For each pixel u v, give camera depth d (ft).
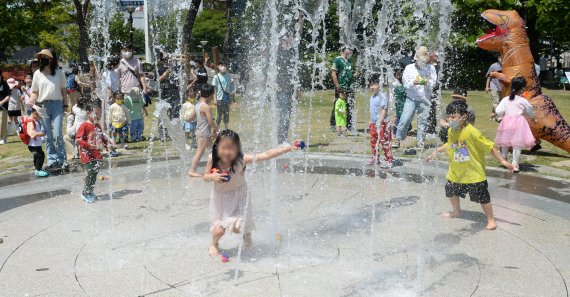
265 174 24.39
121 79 36.60
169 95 38.63
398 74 34.42
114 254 14.19
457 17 77.46
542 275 12.58
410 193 20.77
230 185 13.67
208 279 12.40
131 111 36.96
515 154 24.85
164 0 38.11
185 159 29.30
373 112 26.99
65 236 15.80
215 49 51.62
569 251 14.19
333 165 26.73
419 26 43.93
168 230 16.20
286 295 11.50
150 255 14.05
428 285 12.05
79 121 29.73
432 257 13.76
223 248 14.47
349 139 36.29
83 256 14.07
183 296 11.51
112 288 11.98
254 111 42.70
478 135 15.90
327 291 11.73
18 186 23.16
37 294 11.71
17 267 13.34
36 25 93.30
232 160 13.43
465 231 15.89
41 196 21.09
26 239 15.56
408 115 29.53
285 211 18.13
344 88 38.58
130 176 24.70
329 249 14.37
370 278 12.42
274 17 24.32
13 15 91.66
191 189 21.79
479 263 13.34
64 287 12.07
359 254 13.99
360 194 20.57
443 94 63.98
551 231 15.90
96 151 20.20
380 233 15.71
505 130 24.81
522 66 29.43
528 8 75.36
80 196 20.84
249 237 14.26
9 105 43.78
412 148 31.96
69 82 41.88
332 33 86.58
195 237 15.48
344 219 17.16
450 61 80.33
